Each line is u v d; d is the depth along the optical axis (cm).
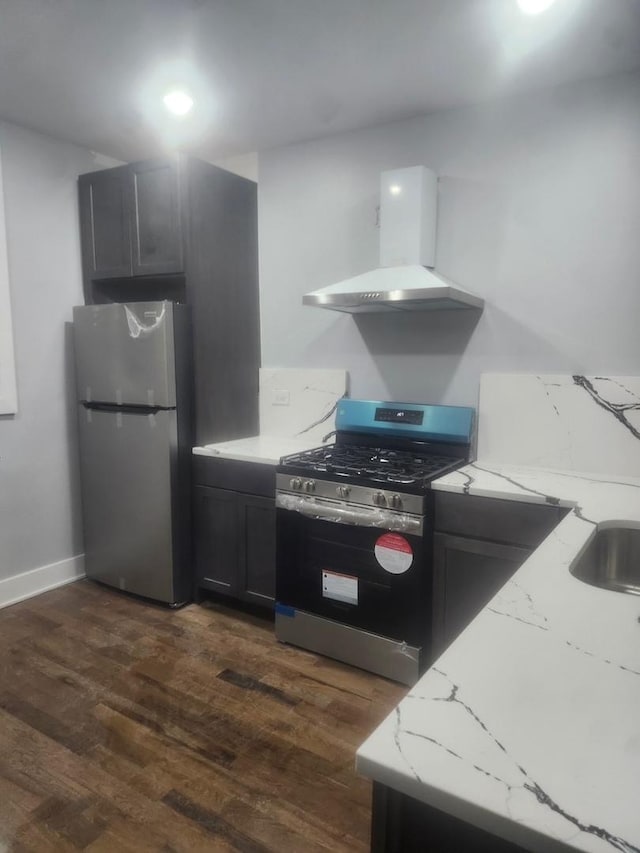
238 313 313
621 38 198
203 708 214
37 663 243
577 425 239
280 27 194
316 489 241
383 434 279
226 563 287
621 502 187
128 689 225
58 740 196
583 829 51
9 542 298
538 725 65
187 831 160
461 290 228
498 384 255
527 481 220
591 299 236
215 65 221
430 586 226
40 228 298
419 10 183
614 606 98
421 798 57
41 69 226
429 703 69
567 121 234
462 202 260
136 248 295
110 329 291
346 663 243
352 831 160
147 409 288
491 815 53
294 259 311
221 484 283
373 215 284
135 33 200
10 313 286
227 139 298
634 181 223
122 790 174
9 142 281
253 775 181
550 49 206
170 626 277
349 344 298
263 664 244
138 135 295
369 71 225
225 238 301
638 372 229
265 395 327
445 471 234
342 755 190
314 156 298
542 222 243
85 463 315
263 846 155
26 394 300
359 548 235
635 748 61
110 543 311
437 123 262
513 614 95
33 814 165
